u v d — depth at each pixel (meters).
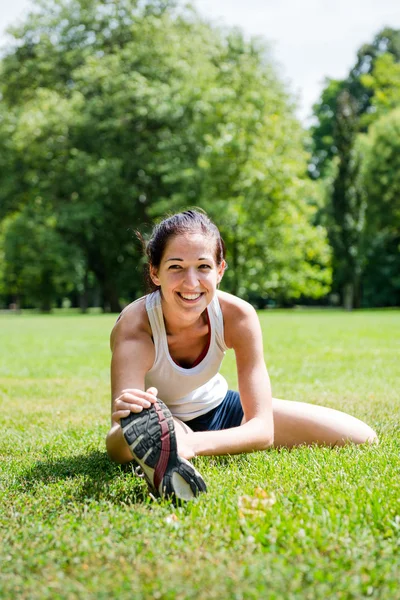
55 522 2.20
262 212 27.06
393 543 1.92
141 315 2.93
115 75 28.95
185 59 29.66
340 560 1.79
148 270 3.04
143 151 29.36
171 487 2.36
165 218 2.88
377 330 14.56
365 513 2.12
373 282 40.84
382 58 38.88
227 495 2.41
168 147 28.09
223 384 3.32
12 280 43.44
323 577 1.69
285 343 11.09
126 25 30.94
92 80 29.27
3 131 29.55
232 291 27.91
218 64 30.33
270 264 28.02
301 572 1.72
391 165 34.47
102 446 3.51
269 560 1.80
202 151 27.42
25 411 4.90
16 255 30.88
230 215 26.25
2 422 4.42
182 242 2.70
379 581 1.68
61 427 4.19
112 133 28.61
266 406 2.91
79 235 32.00
